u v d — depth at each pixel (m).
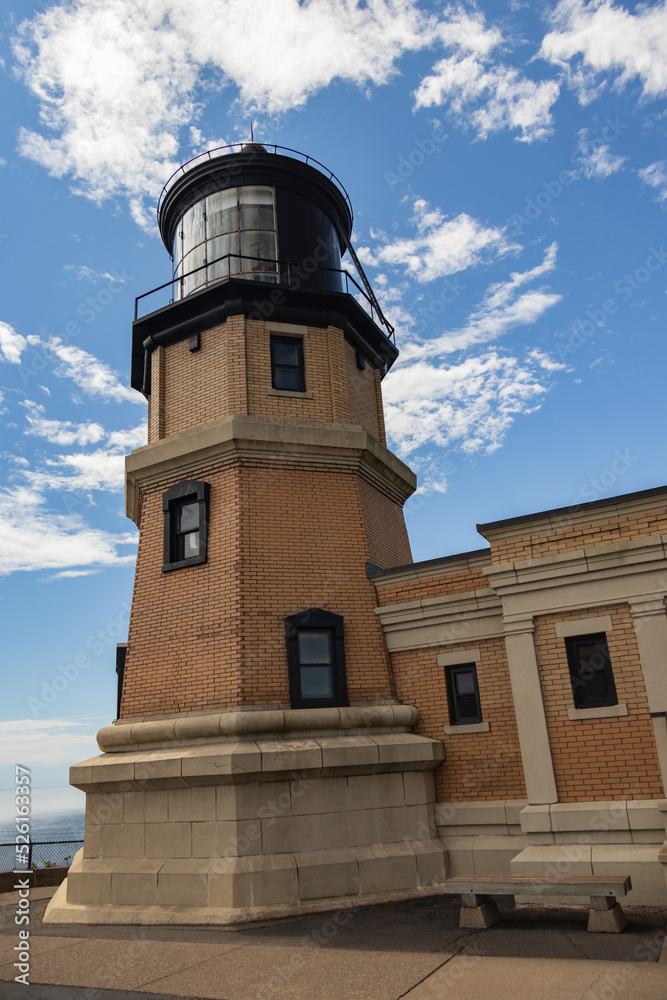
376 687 14.23
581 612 12.27
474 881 9.51
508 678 13.46
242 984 7.80
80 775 12.98
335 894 11.77
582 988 6.72
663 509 11.97
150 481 16.06
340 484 15.68
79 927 11.73
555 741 12.00
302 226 18.50
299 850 11.95
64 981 8.42
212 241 18.20
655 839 10.82
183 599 14.41
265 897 11.26
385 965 8.05
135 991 7.86
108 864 12.55
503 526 13.09
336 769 12.50
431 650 14.39
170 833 12.20
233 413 15.66
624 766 11.38
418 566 14.52
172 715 13.52
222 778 11.80
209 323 16.91
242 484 14.77
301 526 14.88
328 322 17.22
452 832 13.28
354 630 14.51
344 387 16.84
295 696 13.33
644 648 11.52
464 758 13.59
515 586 12.79
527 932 9.01
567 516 12.65
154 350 17.66
